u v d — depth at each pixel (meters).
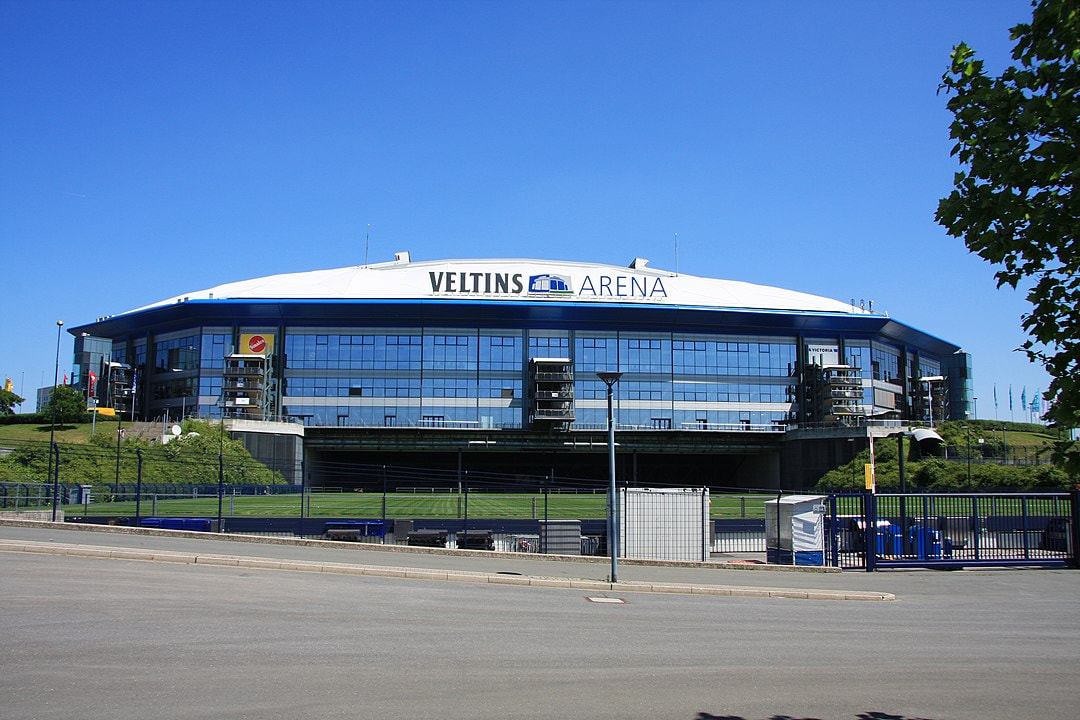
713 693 9.27
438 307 88.75
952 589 21.20
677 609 16.19
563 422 88.44
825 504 26.64
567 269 95.75
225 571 17.66
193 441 61.34
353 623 12.56
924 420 92.00
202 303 87.75
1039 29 6.41
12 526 25.81
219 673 9.11
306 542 25.14
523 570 21.70
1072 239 6.25
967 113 6.55
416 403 89.06
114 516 31.02
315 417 88.44
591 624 13.81
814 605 17.72
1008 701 9.42
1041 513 26.80
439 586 17.72
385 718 7.73
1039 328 6.49
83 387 101.31
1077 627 15.50
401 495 56.78
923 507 26.38
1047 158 6.20
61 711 7.48
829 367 91.69
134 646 10.13
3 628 10.68
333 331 90.00
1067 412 6.30
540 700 8.63
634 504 27.38
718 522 33.78
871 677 10.49
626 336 92.50
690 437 89.12
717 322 93.06
